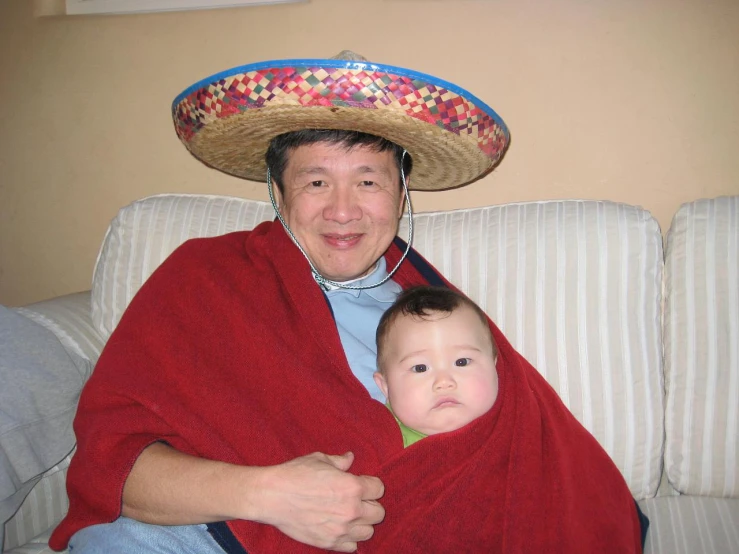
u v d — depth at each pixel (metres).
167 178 1.63
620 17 1.32
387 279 1.13
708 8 1.28
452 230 1.24
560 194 1.41
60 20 1.61
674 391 1.11
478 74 1.40
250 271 1.01
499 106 1.40
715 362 1.07
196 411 0.85
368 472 0.88
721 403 1.07
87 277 1.75
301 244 1.03
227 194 1.61
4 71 1.67
